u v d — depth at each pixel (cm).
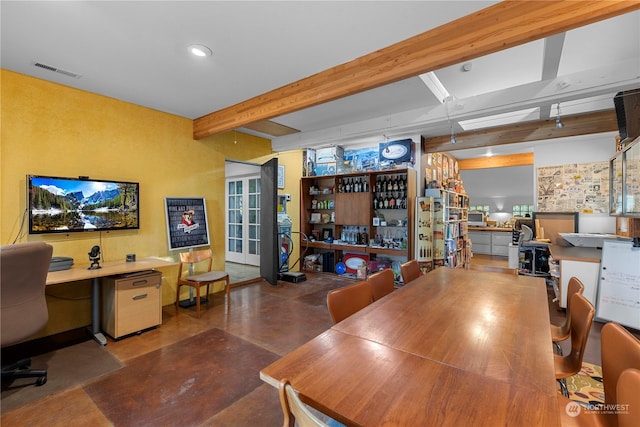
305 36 233
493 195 977
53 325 319
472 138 502
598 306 353
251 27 221
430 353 125
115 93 346
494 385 102
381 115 425
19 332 218
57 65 279
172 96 356
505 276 269
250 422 188
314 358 121
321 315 376
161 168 411
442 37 222
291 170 633
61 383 228
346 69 274
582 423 125
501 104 322
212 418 191
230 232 736
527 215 946
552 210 593
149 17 209
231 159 507
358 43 243
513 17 196
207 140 469
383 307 184
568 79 285
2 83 284
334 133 484
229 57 265
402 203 521
